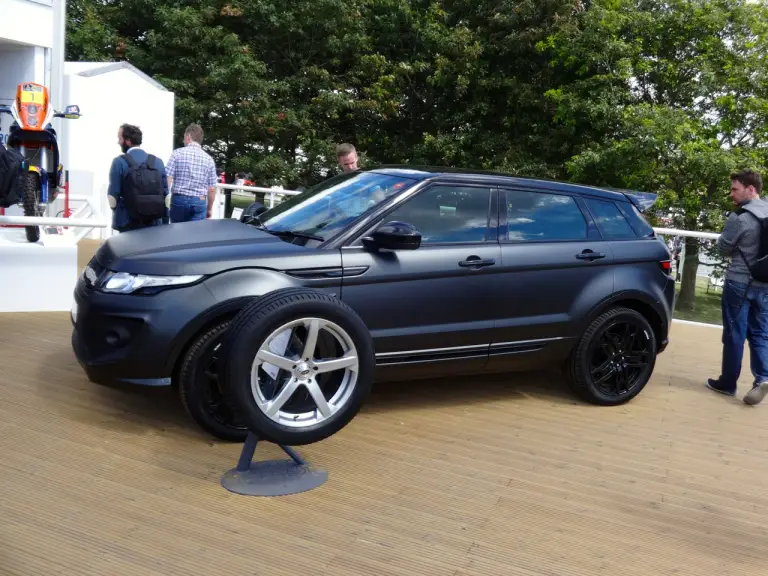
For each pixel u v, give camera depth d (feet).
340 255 14.29
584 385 17.34
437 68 78.79
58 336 19.72
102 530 10.05
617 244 17.66
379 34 85.81
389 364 14.92
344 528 10.59
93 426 13.88
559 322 16.69
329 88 81.82
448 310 15.30
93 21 78.54
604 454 14.53
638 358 17.97
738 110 59.93
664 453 14.87
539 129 74.95
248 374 11.51
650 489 12.92
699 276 31.17
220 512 10.84
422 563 9.75
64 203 35.73
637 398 18.86
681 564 10.28
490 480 12.76
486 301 15.72
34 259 22.21
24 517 10.22
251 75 73.10
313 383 12.00
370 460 13.29
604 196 18.15
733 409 18.57
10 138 28.71
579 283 16.90
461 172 16.60
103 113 45.37
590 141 69.21
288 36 79.20
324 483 12.13
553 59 71.10
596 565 10.05
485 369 16.35
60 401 14.98
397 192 15.44
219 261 13.48
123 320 13.12
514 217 16.56
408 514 11.20
